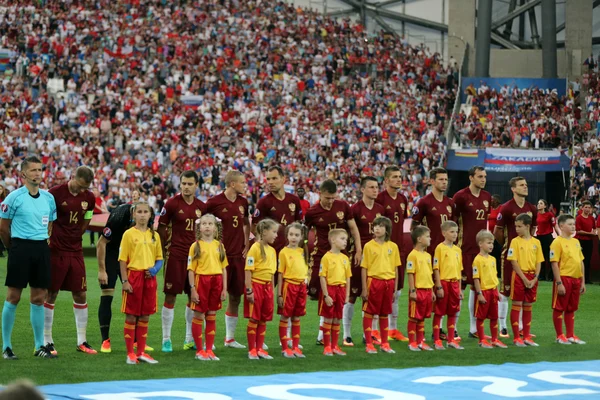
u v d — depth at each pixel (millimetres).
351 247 11430
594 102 41281
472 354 10344
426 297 10719
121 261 9242
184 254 10344
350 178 35531
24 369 8742
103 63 40812
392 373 8711
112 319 12773
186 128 37625
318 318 13461
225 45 43938
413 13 51906
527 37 48406
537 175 37312
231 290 10703
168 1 46156
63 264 9750
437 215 11984
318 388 7875
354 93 42156
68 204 9758
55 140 34344
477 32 43000
